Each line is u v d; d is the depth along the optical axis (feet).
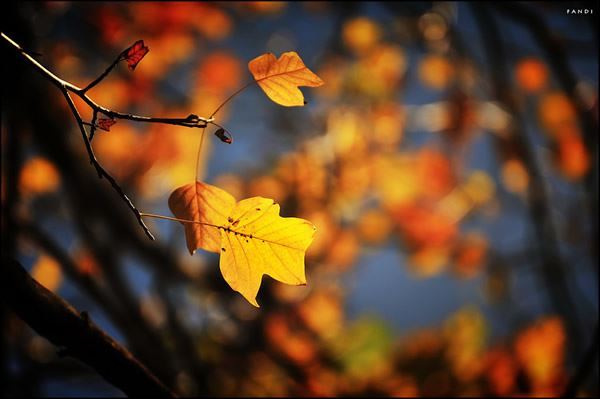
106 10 14.21
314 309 16.97
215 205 3.85
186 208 3.83
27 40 8.65
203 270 16.33
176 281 15.60
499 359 13.98
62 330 4.44
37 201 15.23
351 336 15.92
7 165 10.32
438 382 14.55
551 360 13.38
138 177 15.10
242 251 3.82
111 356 4.65
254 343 15.84
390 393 14.66
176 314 14.17
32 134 11.89
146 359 11.80
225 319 16.21
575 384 7.89
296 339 15.67
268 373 14.96
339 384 14.96
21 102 10.10
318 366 15.24
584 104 13.50
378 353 15.44
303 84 3.90
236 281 3.82
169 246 15.62
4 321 9.95
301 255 3.79
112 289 13.47
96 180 13.98
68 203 13.46
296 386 14.75
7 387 11.00
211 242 3.85
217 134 3.69
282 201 16.88
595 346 7.84
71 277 12.09
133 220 14.90
